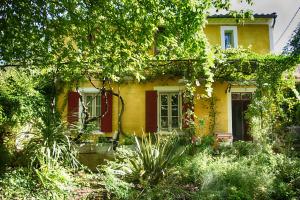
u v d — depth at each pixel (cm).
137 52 670
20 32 572
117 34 602
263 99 999
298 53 963
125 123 1225
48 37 600
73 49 659
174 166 737
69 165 711
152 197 580
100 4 534
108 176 626
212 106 1206
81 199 578
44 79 1013
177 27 560
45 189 584
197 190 622
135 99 1238
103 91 1023
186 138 1038
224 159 770
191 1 522
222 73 1126
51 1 529
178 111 1236
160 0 529
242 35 1363
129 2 533
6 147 771
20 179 591
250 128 1100
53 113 885
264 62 1040
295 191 639
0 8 525
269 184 622
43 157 649
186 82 1066
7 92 894
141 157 723
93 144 814
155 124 1217
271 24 1359
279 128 999
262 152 818
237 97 1258
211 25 1373
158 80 1229
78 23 563
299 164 727
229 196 573
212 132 1193
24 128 905
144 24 560
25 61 713
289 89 1196
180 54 665
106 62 693
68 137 762
